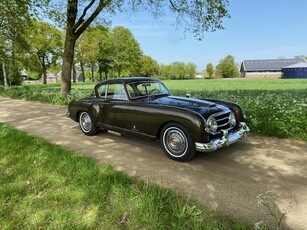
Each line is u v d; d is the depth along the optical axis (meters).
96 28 16.27
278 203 3.13
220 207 3.06
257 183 3.67
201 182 3.74
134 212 2.93
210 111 4.46
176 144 4.54
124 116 5.29
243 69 99.06
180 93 14.78
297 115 6.53
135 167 4.36
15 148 5.32
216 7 12.33
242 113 5.14
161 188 3.46
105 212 3.00
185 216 2.86
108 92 5.86
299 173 3.98
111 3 13.66
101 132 6.85
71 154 4.88
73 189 3.51
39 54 43.47
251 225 2.72
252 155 4.83
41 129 7.46
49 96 14.47
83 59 50.47
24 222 2.86
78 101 6.68
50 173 4.04
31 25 20.25
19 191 3.45
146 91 5.59
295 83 36.38
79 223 2.80
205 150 4.14
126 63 60.19
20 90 19.66
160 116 4.59
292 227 2.70
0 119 9.39
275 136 6.10
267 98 10.13
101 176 3.86
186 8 13.06
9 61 24.28
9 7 14.45
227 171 4.11
